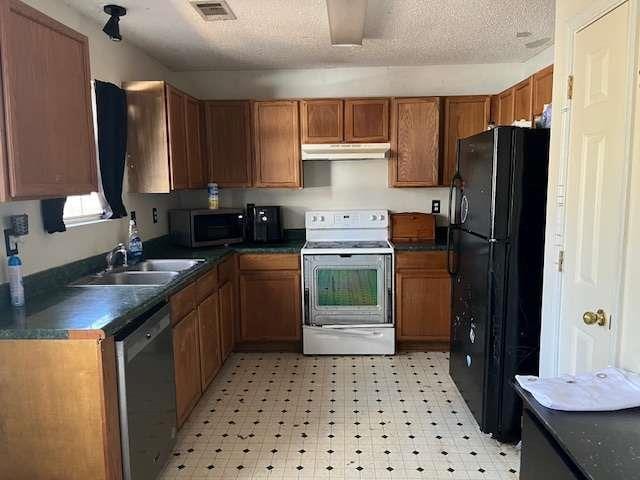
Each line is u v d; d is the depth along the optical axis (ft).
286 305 12.35
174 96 10.53
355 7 7.96
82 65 6.57
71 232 8.25
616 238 5.01
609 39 5.14
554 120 6.45
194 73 13.57
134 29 9.66
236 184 12.98
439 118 12.73
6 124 5.10
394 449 7.94
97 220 9.21
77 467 5.65
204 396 9.97
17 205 6.92
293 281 12.27
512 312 7.80
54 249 7.78
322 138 12.80
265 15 8.93
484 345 8.01
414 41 10.87
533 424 4.15
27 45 5.40
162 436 7.09
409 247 12.04
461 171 9.53
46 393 5.54
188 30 9.76
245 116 12.79
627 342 4.85
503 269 7.73
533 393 4.17
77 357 5.47
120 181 9.48
